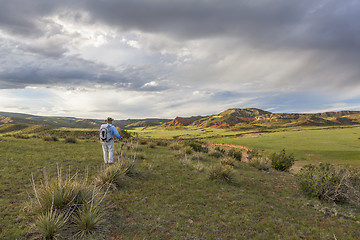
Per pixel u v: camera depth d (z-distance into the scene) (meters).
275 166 13.99
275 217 5.07
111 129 8.39
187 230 4.02
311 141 67.81
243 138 94.56
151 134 148.62
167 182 7.11
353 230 4.64
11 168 7.02
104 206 4.62
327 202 6.68
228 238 3.89
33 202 4.07
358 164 27.73
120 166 6.86
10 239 3.10
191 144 20.59
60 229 3.37
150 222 4.18
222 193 6.55
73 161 8.96
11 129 106.06
